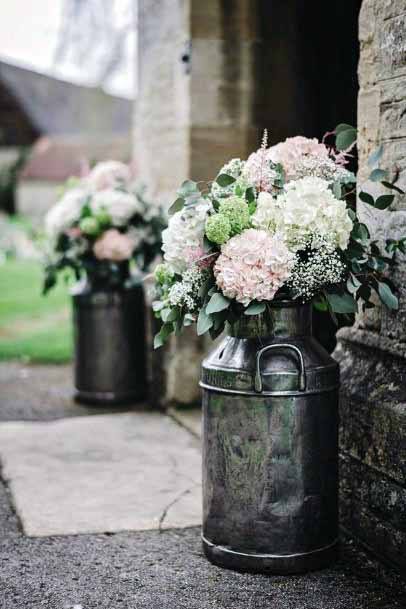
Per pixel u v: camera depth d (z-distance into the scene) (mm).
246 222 3148
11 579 3320
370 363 3594
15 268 14531
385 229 3447
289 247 3145
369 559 3434
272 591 3178
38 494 4223
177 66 5695
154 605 3084
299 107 5258
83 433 5297
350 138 3490
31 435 5258
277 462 3238
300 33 5195
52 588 3236
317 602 3082
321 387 3268
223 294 3119
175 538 3695
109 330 6012
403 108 3332
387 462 3314
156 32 6102
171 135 5840
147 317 6137
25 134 31531
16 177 30766
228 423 3275
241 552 3324
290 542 3279
